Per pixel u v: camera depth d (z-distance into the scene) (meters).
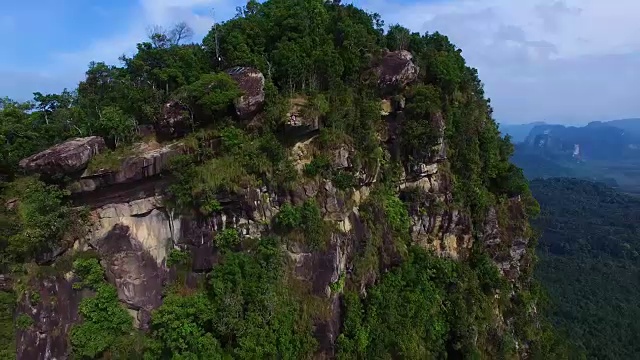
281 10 47.69
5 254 37.19
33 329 35.91
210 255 37.06
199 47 47.34
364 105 43.56
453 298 47.25
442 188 50.62
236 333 33.97
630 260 173.25
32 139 41.75
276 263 36.62
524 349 56.53
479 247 53.59
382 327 40.78
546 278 149.12
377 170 44.19
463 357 45.97
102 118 39.59
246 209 37.47
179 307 35.03
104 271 37.50
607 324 119.19
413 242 48.03
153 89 41.91
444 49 57.38
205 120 39.84
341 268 39.25
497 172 58.00
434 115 47.25
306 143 40.59
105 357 35.69
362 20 52.34
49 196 36.72
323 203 39.41
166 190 37.97
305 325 36.56
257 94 38.62
